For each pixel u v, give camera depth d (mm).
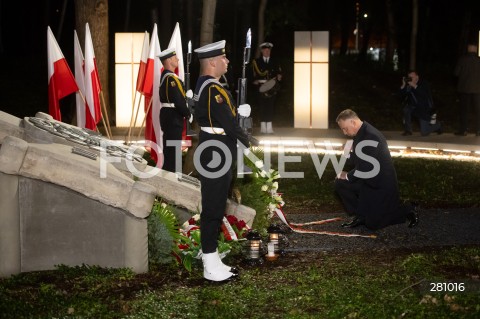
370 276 7586
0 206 7301
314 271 7703
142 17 32969
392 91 27344
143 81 12562
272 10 28172
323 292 7023
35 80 27000
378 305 6602
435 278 7438
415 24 27547
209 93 7391
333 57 31453
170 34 26359
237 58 31141
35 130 8211
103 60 19172
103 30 19000
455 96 27078
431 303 6664
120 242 7523
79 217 7480
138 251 7523
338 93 26969
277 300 6867
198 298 6891
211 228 7398
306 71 19391
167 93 11156
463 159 16047
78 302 6652
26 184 7375
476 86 18547
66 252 7496
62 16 27953
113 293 6969
